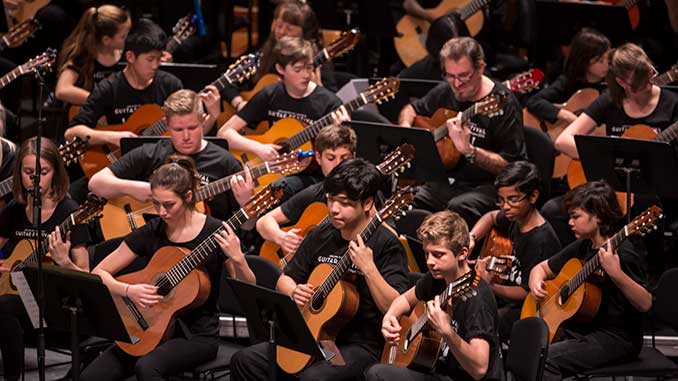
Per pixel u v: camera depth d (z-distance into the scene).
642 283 16.77
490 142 20.67
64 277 15.28
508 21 27.39
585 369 16.52
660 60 26.92
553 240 18.12
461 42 20.30
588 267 16.66
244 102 24.00
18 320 18.14
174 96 19.53
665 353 19.19
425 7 27.47
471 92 20.66
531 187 17.88
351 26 27.28
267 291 14.54
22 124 27.33
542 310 17.19
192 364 16.56
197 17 27.41
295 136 21.23
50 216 18.31
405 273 16.00
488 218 19.06
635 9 27.00
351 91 23.73
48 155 18.02
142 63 22.20
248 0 29.34
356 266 16.02
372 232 15.92
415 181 21.53
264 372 16.22
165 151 19.89
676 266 21.19
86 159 22.33
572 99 24.02
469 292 14.06
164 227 17.14
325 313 15.81
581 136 18.48
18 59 27.92
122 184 19.70
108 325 15.55
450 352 15.20
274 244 19.27
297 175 21.36
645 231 16.28
